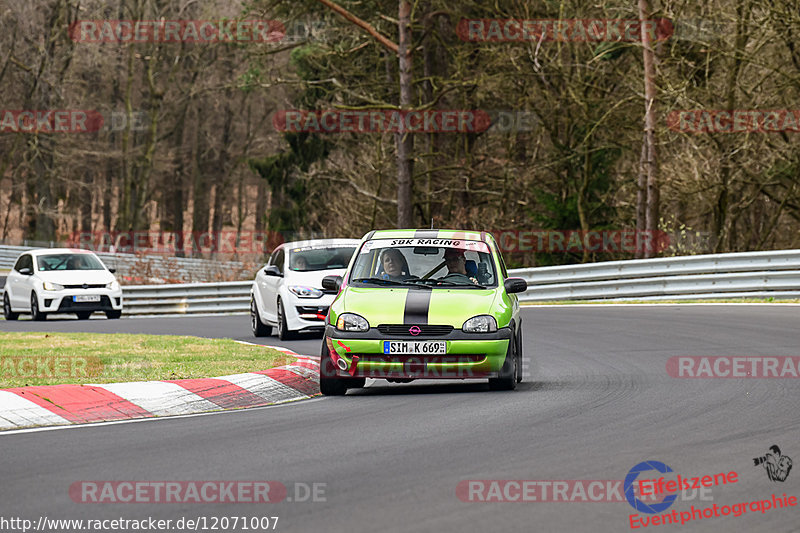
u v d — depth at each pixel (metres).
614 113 123.88
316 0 124.00
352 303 37.34
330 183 147.38
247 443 26.80
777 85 109.81
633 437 27.11
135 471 23.17
